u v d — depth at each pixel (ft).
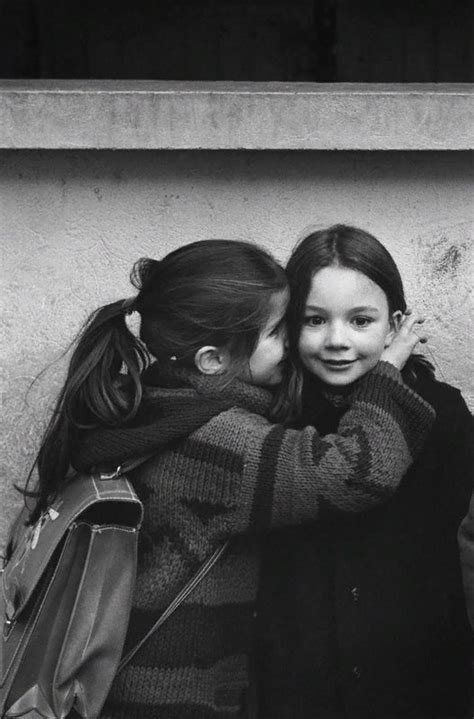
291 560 6.66
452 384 8.88
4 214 8.70
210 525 6.09
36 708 6.05
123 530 6.04
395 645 6.61
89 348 6.45
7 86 8.52
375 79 12.90
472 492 6.31
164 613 6.15
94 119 8.22
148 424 6.18
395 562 6.61
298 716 6.69
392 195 8.59
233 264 6.28
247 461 6.00
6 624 6.49
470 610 6.11
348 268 6.33
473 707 7.13
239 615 6.40
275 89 8.39
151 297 6.41
